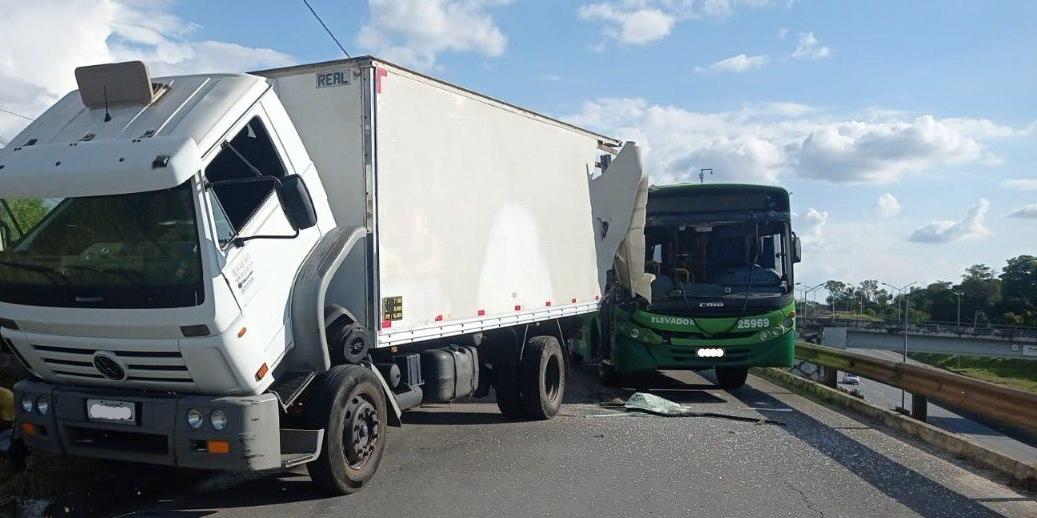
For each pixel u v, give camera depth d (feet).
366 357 22.21
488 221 27.91
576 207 35.63
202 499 20.51
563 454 26.18
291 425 20.47
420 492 21.31
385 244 21.94
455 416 33.37
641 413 34.71
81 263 17.99
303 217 18.65
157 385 18.62
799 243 41.09
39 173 17.46
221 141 18.24
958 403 29.76
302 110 22.02
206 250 17.38
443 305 24.99
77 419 19.04
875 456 26.96
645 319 40.09
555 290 33.47
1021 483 23.73
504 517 19.34
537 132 31.86
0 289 18.78
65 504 19.07
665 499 21.16
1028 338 202.49
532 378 31.96
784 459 26.16
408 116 23.09
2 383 24.97
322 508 19.76
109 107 19.10
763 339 39.86
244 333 18.06
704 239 40.96
